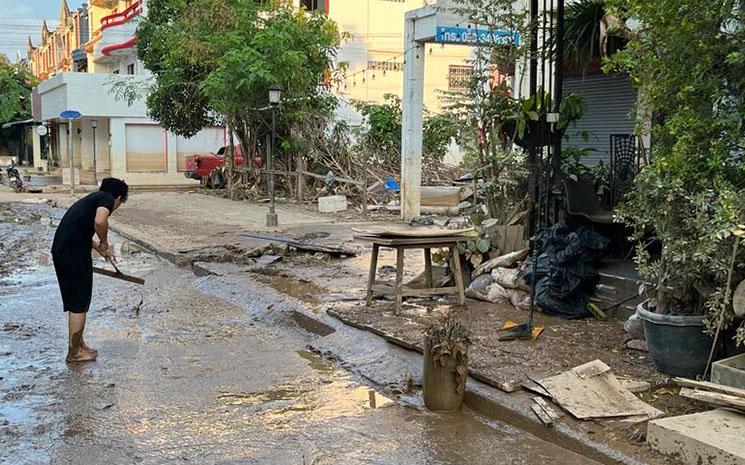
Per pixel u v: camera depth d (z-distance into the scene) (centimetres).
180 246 1329
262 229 1540
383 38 3128
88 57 4522
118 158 3303
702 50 517
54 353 698
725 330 516
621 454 434
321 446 485
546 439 480
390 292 831
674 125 521
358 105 2398
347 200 2048
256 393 592
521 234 859
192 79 2444
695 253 495
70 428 515
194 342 746
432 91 3019
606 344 631
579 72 1099
